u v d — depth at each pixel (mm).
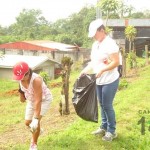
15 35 52344
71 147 3199
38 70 20641
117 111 4633
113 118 3219
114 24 22375
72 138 3453
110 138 3289
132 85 7742
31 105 3049
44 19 60125
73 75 16562
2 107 8352
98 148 3174
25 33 51188
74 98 3223
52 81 15594
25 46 27031
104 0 10266
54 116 5254
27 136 4105
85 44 38344
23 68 2770
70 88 10000
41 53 26375
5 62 20281
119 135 3506
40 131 3092
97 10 13195
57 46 27750
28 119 3084
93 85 3174
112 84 3053
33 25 57875
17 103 8922
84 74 3230
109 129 3287
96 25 2992
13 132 4469
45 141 3434
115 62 2949
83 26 43875
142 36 23156
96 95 3195
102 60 3023
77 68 20438
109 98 3096
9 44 27422
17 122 5523
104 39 3033
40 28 52656
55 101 7465
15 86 16703
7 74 20250
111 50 2957
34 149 3012
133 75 10320
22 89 2947
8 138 4074
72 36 41312
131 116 4336
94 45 3129
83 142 3307
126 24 22422
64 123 4574
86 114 3203
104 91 3072
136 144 3352
